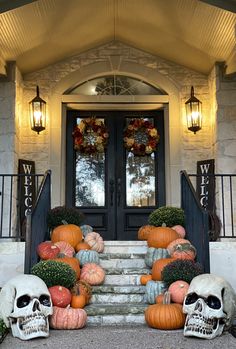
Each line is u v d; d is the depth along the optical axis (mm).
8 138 5957
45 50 6129
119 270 4609
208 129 6488
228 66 5961
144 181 6742
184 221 5230
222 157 5949
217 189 5965
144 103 6637
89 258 4570
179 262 4047
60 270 3906
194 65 6508
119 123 6789
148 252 4660
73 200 6617
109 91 6730
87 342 3275
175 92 6602
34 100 6359
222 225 5785
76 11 5453
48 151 6402
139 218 6652
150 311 3693
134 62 6684
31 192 6191
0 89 6031
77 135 6648
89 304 4145
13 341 3305
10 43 5578
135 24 6039
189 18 5371
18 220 5965
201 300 3420
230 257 4898
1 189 5910
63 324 3631
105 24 6109
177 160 6426
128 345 3197
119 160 6750
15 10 4891
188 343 3248
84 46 6512
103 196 6691
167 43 6211
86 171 6723
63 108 6621
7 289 3500
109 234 6598
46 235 5148
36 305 3395
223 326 3506
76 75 6613
